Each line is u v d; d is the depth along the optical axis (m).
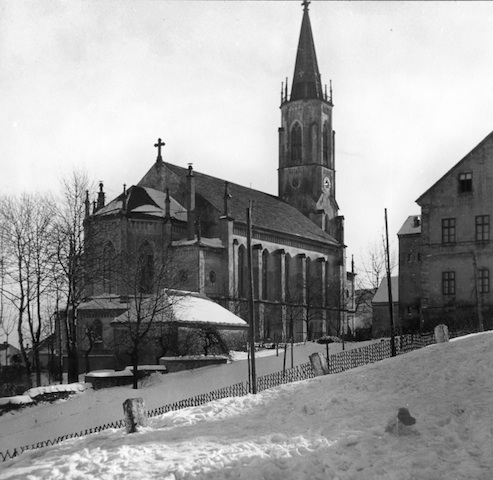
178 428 17.73
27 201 55.88
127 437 16.97
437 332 29.52
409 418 15.19
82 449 15.98
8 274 55.06
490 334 28.52
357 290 117.19
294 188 114.00
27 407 36.16
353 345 52.94
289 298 91.50
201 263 75.25
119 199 77.62
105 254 65.50
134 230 74.19
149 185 87.19
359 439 14.83
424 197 58.31
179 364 46.22
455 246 56.94
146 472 13.17
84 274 54.22
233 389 32.56
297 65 115.94
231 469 13.06
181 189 84.94
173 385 39.50
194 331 52.72
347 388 21.36
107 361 67.06
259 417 18.66
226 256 80.38
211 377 40.75
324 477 12.72
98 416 33.22
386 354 38.12
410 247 70.19
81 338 68.12
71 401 37.28
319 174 112.94
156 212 76.81
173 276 68.31
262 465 13.14
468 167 57.25
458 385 20.11
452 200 57.44
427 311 57.09
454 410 16.98
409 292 69.50
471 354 23.83
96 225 65.44
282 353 51.00
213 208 82.38
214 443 15.49
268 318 87.69
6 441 29.61
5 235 55.34
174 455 14.42
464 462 13.06
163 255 66.62
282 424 17.50
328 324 100.12
